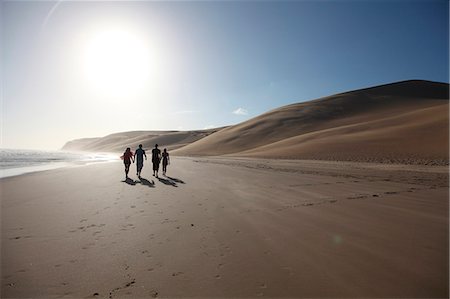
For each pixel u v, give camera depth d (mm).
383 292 3438
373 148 34938
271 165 26141
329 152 37375
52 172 21844
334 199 9117
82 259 4633
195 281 3832
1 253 4914
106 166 29750
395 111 82562
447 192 10172
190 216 7344
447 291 3434
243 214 7426
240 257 4613
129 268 4273
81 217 7375
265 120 92750
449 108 47125
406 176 15461
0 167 30031
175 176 17625
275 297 3391
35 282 3867
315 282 3725
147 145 172500
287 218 6922
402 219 6645
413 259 4387
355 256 4547
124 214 7660
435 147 30250
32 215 7613
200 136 174250
